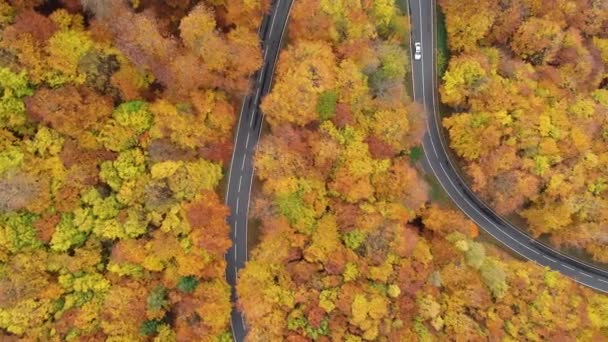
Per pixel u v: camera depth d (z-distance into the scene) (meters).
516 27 63.12
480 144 62.91
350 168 56.88
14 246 50.81
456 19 63.03
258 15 56.78
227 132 58.06
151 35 49.53
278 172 55.53
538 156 63.03
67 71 50.03
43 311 51.53
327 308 55.94
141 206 53.47
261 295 55.81
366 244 58.22
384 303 57.31
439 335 61.75
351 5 54.62
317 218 57.78
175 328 54.91
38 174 50.97
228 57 52.75
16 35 47.56
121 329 53.28
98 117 52.16
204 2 54.06
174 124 53.19
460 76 62.19
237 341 60.47
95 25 50.34
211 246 53.75
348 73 55.25
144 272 53.97
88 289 53.06
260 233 60.91
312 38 56.19
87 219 52.16
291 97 53.59
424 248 61.78
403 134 59.84
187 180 53.59
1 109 49.00
